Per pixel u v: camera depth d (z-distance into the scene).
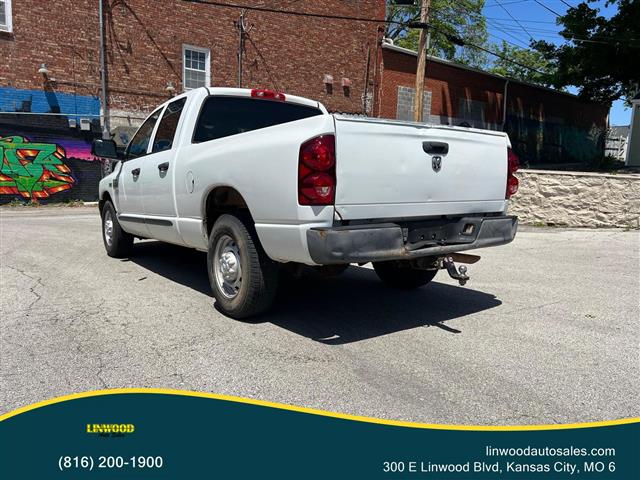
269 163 3.94
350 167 3.78
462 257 4.73
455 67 24.84
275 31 20.33
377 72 22.80
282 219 3.88
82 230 10.41
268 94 5.81
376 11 22.67
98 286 5.78
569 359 3.82
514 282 6.28
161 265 6.98
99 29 17.05
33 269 6.59
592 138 34.28
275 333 4.32
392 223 4.04
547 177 11.44
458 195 4.56
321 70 21.48
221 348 3.96
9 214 14.38
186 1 17.94
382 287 6.00
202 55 19.00
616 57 20.08
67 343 4.03
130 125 17.83
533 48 22.62
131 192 6.40
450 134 4.44
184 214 5.22
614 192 10.85
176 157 5.27
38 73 16.36
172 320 4.61
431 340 4.20
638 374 3.56
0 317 4.64
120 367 3.59
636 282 6.26
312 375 3.50
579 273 6.77
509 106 27.78
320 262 3.71
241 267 4.45
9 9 15.77
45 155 16.88
